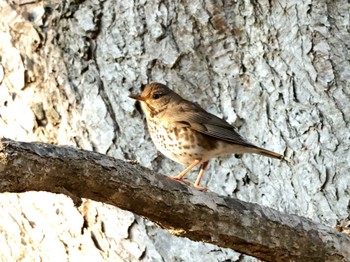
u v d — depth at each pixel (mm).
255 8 12664
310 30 12406
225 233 9203
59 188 8102
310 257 9633
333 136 11875
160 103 12062
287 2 12578
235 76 12492
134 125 12375
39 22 12797
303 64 12297
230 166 12172
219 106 12461
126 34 12625
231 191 12047
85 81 12555
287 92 12219
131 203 8633
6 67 12930
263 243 9375
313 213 11578
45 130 12719
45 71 12734
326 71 12211
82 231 12195
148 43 12586
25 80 12773
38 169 7812
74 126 12484
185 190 8961
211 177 12219
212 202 9117
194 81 12516
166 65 12523
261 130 12188
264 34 12531
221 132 11812
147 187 8656
